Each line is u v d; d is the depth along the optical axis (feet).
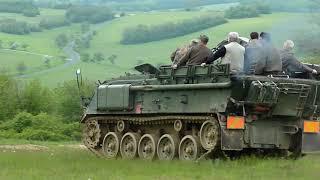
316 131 173.88
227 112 164.25
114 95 193.26
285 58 179.11
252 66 172.45
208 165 155.33
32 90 428.15
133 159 183.11
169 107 177.37
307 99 170.81
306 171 143.64
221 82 163.22
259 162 158.51
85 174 141.18
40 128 342.03
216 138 163.73
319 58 277.64
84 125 210.18
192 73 170.60
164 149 180.86
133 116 192.24
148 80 184.55
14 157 178.40
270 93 162.40
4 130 343.87
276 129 171.01
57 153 202.49
